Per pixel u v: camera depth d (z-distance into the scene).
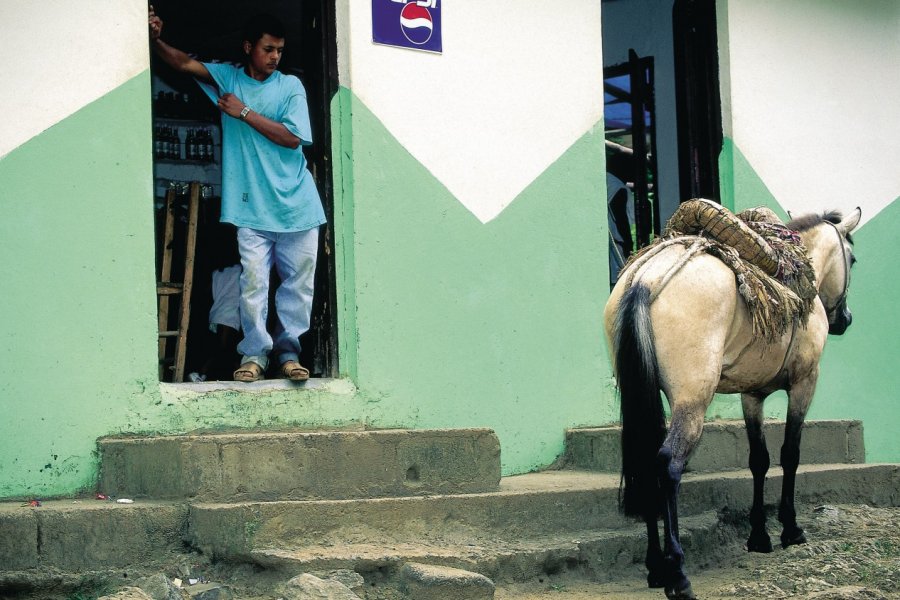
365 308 6.16
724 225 5.09
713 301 4.80
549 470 6.80
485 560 4.93
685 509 6.00
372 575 4.77
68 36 5.39
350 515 5.02
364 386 6.12
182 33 8.27
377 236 6.23
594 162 7.18
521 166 6.83
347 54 6.20
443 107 6.53
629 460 4.75
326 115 6.23
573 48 7.12
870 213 8.66
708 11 7.94
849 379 8.45
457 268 6.53
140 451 5.21
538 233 6.88
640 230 8.59
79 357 5.35
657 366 4.79
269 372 6.53
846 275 6.23
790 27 8.26
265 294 5.92
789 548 5.66
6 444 5.16
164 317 6.20
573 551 5.21
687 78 7.97
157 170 7.54
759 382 5.48
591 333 7.08
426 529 5.18
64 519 4.81
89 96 5.43
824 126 8.42
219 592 4.60
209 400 5.66
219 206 7.21
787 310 5.06
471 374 6.54
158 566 4.88
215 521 4.88
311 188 6.01
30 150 5.27
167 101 7.53
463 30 6.64
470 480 5.50
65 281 5.33
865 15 8.74
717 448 6.65
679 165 8.04
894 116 8.88
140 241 5.54
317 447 5.18
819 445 7.09
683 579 4.55
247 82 5.98
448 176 6.52
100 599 4.14
